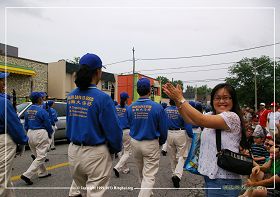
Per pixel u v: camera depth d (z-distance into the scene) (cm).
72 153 320
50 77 2905
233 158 249
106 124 311
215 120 253
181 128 638
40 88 2495
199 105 723
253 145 562
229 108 276
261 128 568
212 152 264
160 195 548
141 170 492
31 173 583
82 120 311
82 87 316
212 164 263
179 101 257
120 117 691
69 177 643
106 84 3484
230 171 254
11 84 2198
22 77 2298
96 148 312
